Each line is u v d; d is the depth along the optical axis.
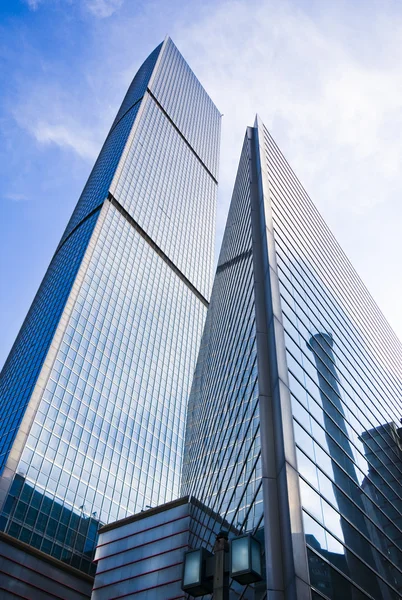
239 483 29.88
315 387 31.61
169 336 141.50
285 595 19.25
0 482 78.31
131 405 115.50
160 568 36.66
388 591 25.72
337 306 49.12
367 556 25.84
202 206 195.00
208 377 65.62
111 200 143.12
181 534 38.00
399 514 33.94
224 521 30.78
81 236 134.62
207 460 46.41
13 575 67.62
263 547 21.58
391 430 45.00
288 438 24.64
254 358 31.47
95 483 95.50
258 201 43.09
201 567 13.19
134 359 123.19
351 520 26.62
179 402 133.75
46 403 93.31
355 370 43.69
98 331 115.12
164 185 173.62
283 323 31.34
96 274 122.88
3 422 92.06
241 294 44.31
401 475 39.12
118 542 42.19
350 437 33.47
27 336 117.81
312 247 50.06
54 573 72.25
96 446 100.12
